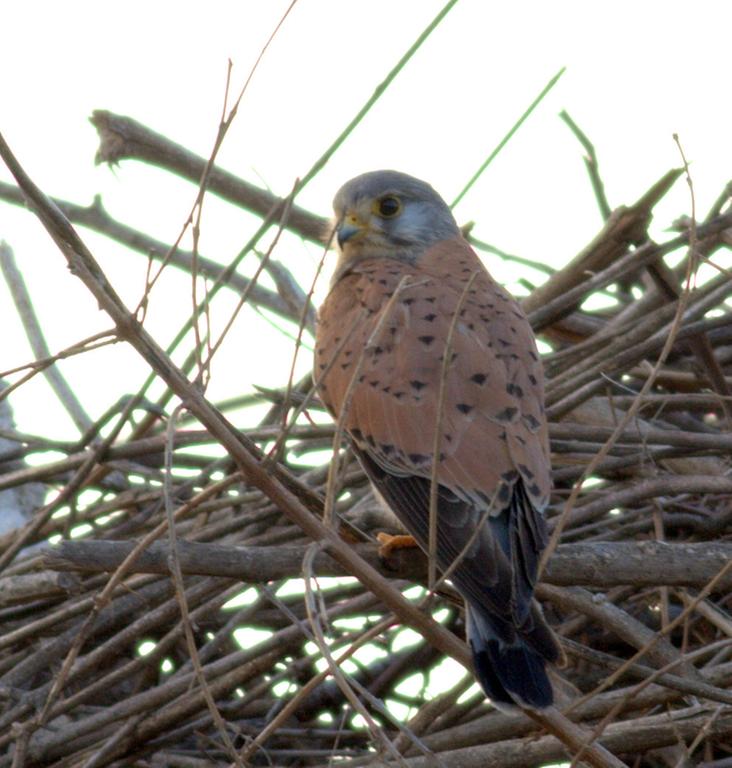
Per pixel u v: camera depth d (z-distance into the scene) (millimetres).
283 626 10289
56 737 9203
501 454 8148
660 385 11523
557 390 10227
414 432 8438
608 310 12617
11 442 13031
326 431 10203
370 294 9734
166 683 9211
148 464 11812
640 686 7043
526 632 7137
